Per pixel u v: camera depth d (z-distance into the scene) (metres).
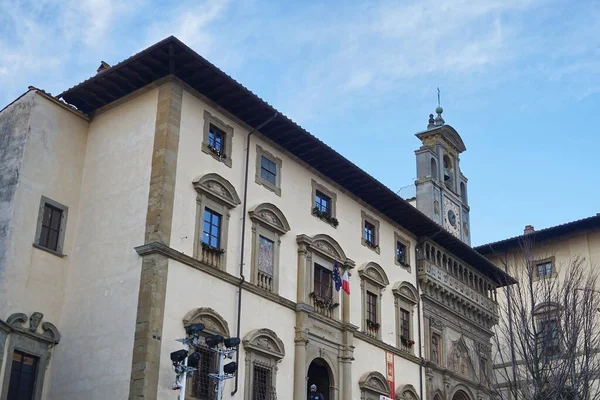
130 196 31.34
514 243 57.34
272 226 34.94
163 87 32.31
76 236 32.66
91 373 29.25
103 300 30.23
